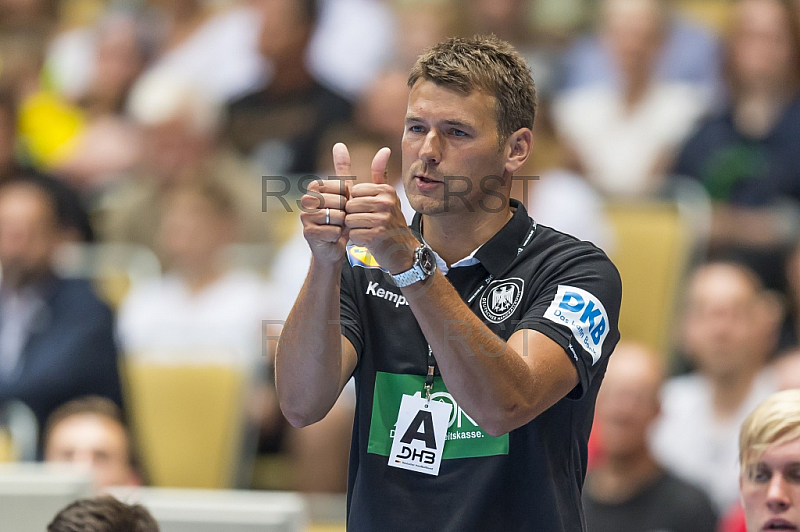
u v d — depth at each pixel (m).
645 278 18.53
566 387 6.74
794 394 8.34
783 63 20.61
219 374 17.41
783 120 20.27
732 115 20.62
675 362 18.00
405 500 7.02
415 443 7.03
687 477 14.73
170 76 24.58
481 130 6.79
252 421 17.58
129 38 25.17
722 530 14.22
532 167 18.44
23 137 23.78
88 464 14.36
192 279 19.17
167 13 26.03
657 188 19.89
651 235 18.66
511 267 7.19
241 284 19.12
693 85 22.30
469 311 6.41
